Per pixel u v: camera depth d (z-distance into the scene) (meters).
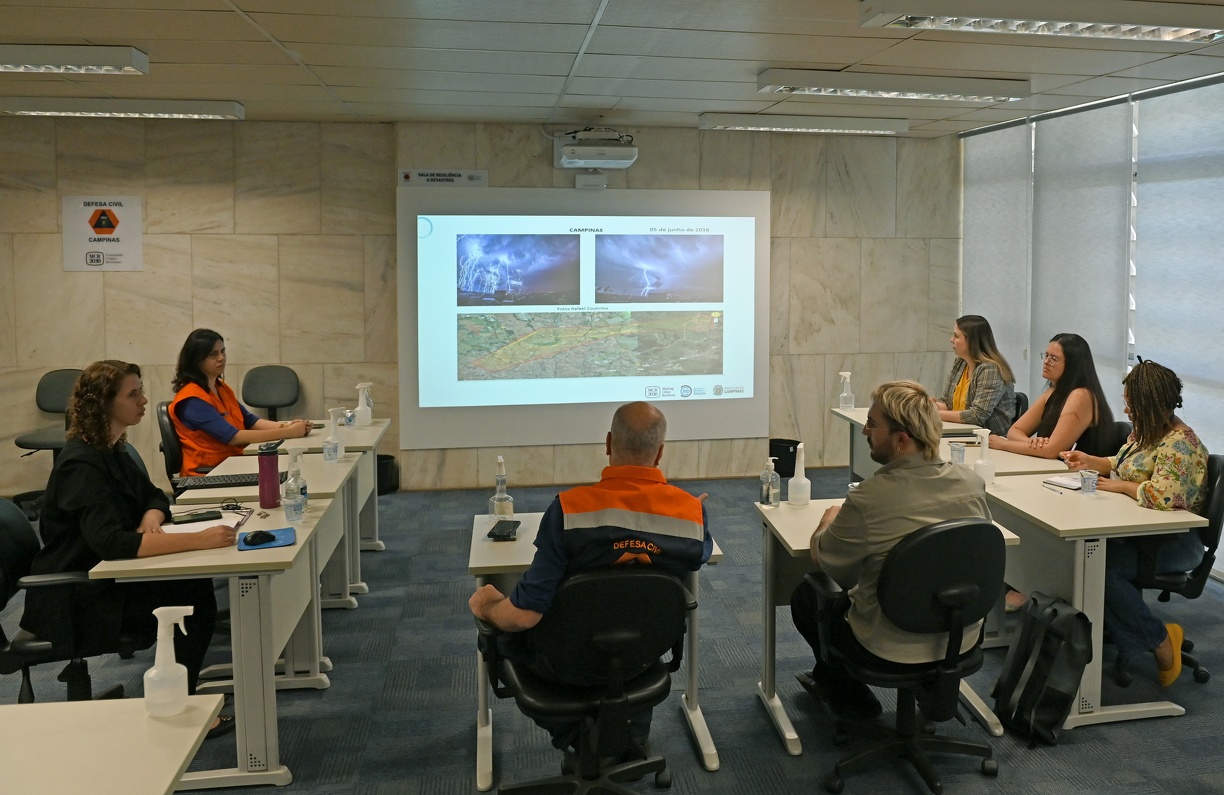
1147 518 3.10
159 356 6.45
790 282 7.04
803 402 7.17
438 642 3.98
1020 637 3.17
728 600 4.46
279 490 3.32
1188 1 3.51
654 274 6.72
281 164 6.42
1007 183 6.61
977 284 7.05
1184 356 4.98
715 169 6.79
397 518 5.93
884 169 7.09
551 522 2.28
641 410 2.45
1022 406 5.06
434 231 6.42
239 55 4.41
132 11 3.65
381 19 3.77
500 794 2.62
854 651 2.65
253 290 6.48
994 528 2.46
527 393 6.64
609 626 2.20
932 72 4.79
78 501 2.75
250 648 2.79
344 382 6.63
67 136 6.23
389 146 6.50
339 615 4.30
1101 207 5.65
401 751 3.07
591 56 4.44
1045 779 2.85
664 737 3.15
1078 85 5.09
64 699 3.40
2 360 6.30
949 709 2.56
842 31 3.96
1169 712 3.22
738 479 6.99
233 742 3.07
